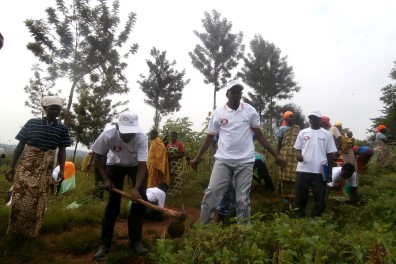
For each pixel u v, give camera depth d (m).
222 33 36.16
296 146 6.30
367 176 11.63
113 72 16.52
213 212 4.97
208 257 3.33
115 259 4.32
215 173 4.96
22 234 4.86
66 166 8.82
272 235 3.59
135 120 4.58
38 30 15.23
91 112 16.38
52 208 6.60
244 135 4.97
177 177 9.25
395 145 15.34
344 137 10.18
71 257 4.61
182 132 11.89
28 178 4.88
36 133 4.95
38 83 18.30
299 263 3.24
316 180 6.09
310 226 3.71
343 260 3.29
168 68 33.19
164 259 3.43
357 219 5.23
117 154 4.67
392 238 3.49
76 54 15.95
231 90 4.98
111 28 16.33
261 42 45.56
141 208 4.66
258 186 9.99
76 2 15.76
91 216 6.32
